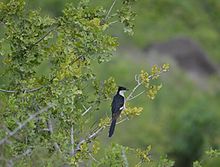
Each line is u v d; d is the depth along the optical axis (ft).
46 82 47.09
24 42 48.01
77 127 48.96
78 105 50.29
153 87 51.37
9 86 48.62
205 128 128.57
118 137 113.91
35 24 48.44
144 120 126.72
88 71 49.49
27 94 46.78
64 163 44.01
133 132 117.19
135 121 122.62
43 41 48.44
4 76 48.93
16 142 43.45
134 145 116.06
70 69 46.68
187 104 142.20
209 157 51.08
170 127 130.21
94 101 50.52
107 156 45.73
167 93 150.92
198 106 132.98
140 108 51.01
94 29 47.60
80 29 48.14
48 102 46.34
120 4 52.54
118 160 45.73
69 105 46.44
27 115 45.60
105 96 50.52
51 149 45.80
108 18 50.62
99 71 142.41
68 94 46.11
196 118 129.90
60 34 47.88
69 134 48.32
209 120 129.08
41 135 46.55
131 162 49.52
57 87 46.29
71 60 47.98
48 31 48.62
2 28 50.03
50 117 47.37
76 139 48.83
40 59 48.26
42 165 41.65
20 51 48.37
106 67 146.82
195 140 128.77
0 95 47.11
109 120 50.44
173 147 127.85
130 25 51.11
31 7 51.42
